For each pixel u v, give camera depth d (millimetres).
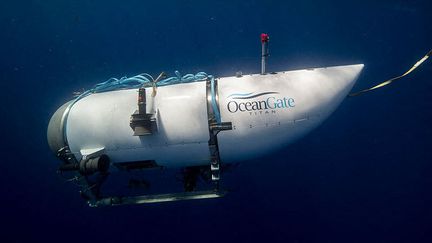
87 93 3027
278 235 3811
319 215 3807
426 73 3994
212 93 2459
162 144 2525
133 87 2961
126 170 2973
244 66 4402
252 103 2445
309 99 2486
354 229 3705
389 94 4035
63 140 2717
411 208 3652
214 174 2674
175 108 2490
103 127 2590
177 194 2861
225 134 2471
